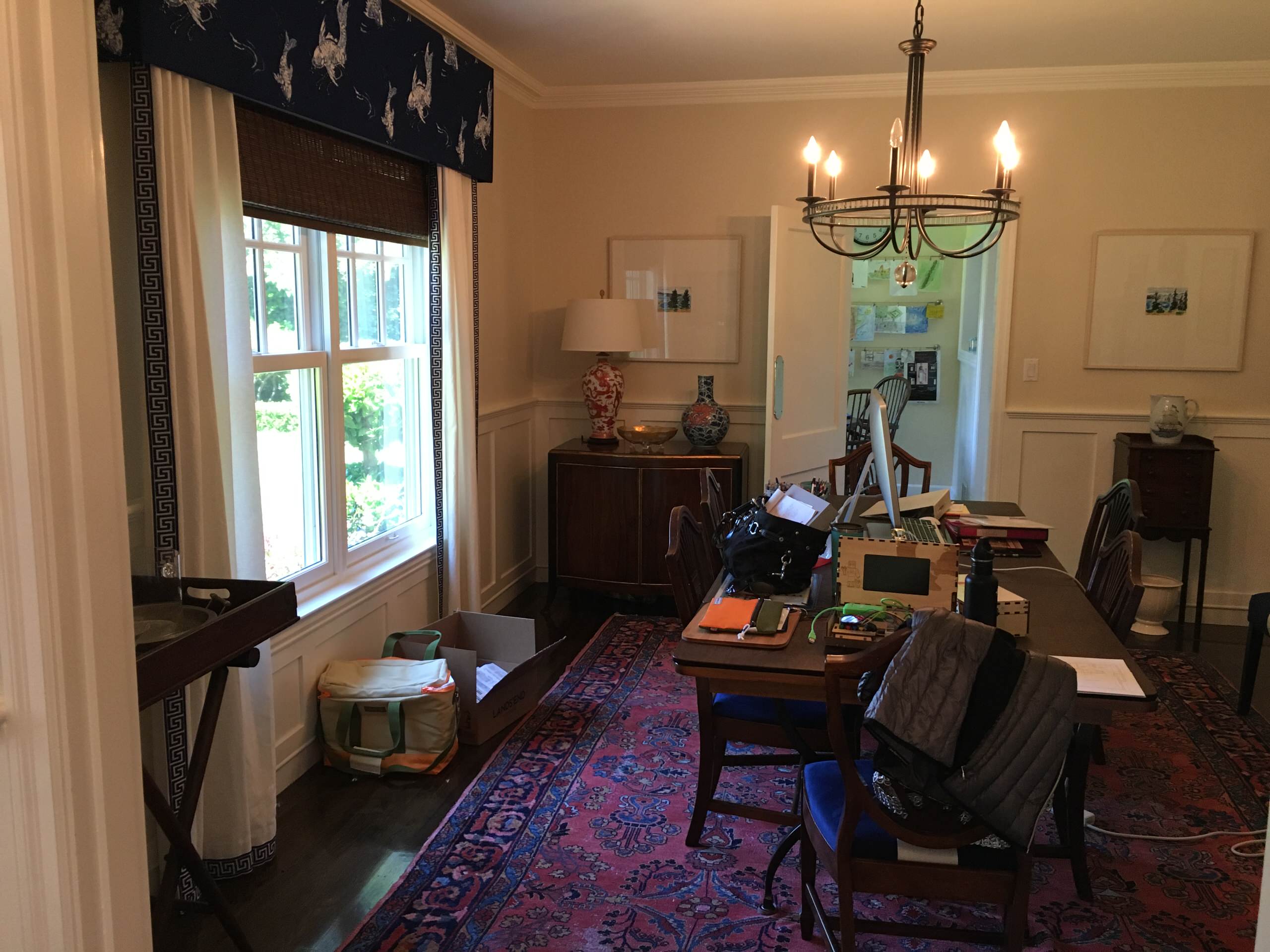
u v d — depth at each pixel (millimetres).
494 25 4000
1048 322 4945
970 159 4883
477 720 3373
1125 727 3619
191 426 2352
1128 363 4898
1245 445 4812
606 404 5027
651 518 4859
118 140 2262
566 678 4047
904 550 2348
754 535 2684
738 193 5129
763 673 2158
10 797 1469
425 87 3633
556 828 2846
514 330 5152
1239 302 4754
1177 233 4762
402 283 4023
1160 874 2631
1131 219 4801
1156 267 4809
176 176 2289
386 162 3537
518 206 5137
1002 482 5086
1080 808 2449
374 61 3234
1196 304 4801
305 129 3002
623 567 4934
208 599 2180
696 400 5270
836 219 2840
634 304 4914
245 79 2529
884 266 7414
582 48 4355
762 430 5301
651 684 3973
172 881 2086
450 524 4074
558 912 2438
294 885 2570
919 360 7473
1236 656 4402
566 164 5266
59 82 1435
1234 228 4719
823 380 5309
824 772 2229
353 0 3072
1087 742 2402
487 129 4281
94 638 1522
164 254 2260
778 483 3221
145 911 1659
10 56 1357
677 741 3432
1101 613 2762
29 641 1440
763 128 5059
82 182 1489
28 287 1395
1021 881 1897
